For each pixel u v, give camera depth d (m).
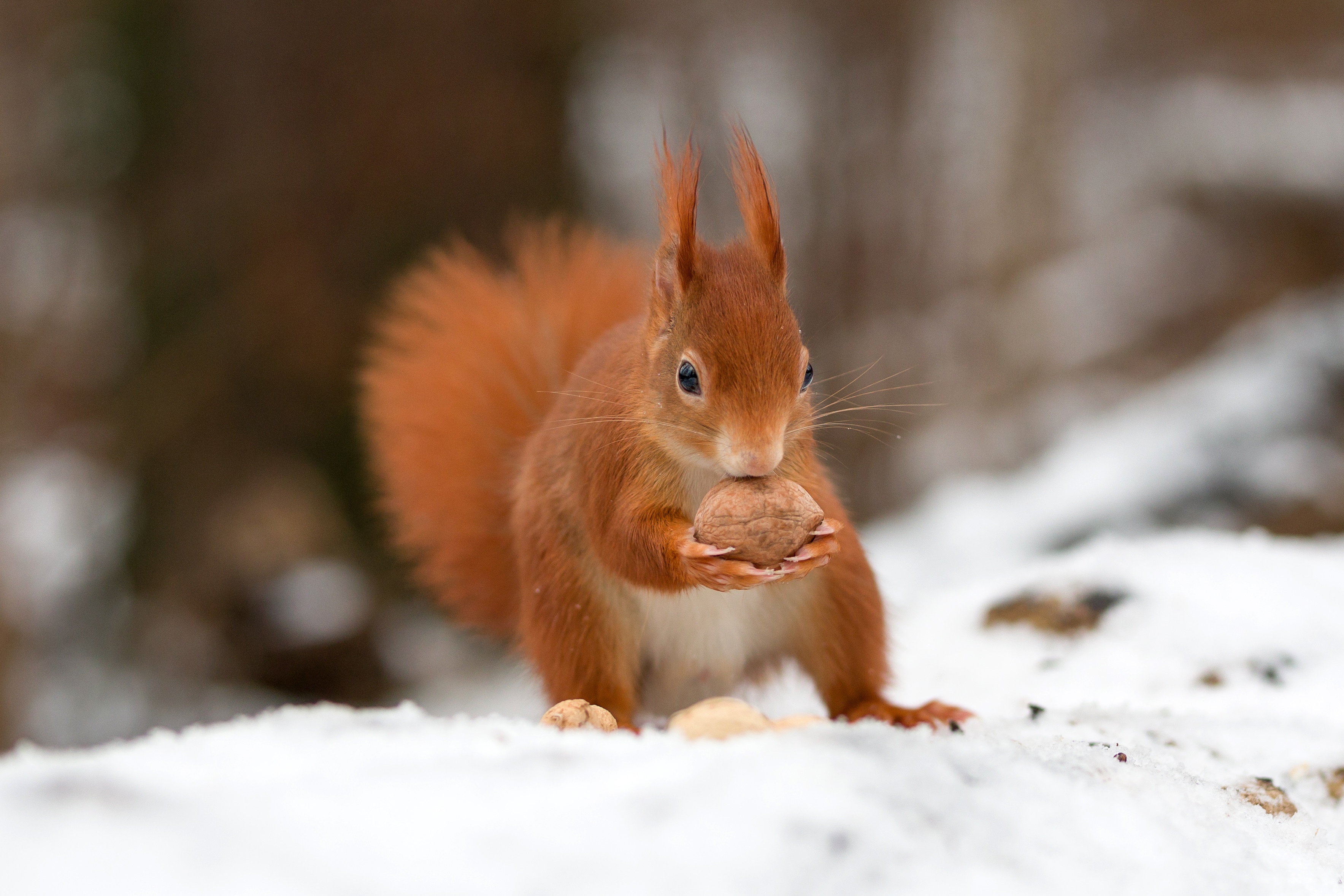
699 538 4.96
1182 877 3.18
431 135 14.67
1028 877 2.96
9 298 17.45
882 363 19.22
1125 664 6.41
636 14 23.23
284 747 3.28
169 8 14.74
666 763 3.13
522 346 7.34
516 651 6.85
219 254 14.66
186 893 2.36
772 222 5.45
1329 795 4.56
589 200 15.98
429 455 7.29
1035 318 20.78
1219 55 29.31
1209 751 4.85
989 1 21.97
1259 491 12.36
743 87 22.97
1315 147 25.88
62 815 2.60
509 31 14.81
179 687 13.82
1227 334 22.95
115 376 15.76
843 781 3.10
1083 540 11.95
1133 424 14.00
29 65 18.09
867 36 21.28
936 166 21.19
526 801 2.86
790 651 6.04
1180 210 25.83
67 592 14.99
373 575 14.41
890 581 11.45
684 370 5.17
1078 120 26.33
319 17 14.57
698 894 2.58
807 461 5.66
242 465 14.55
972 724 5.14
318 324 14.59
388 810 2.77
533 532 5.98
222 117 14.67
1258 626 6.52
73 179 16.77
